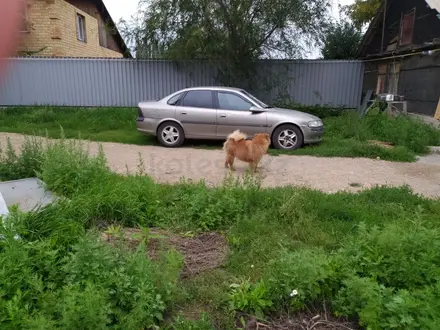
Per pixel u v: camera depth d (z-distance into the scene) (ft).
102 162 16.90
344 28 56.65
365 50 53.16
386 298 8.27
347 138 32.09
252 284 9.55
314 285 9.00
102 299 7.44
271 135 27.61
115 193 14.03
